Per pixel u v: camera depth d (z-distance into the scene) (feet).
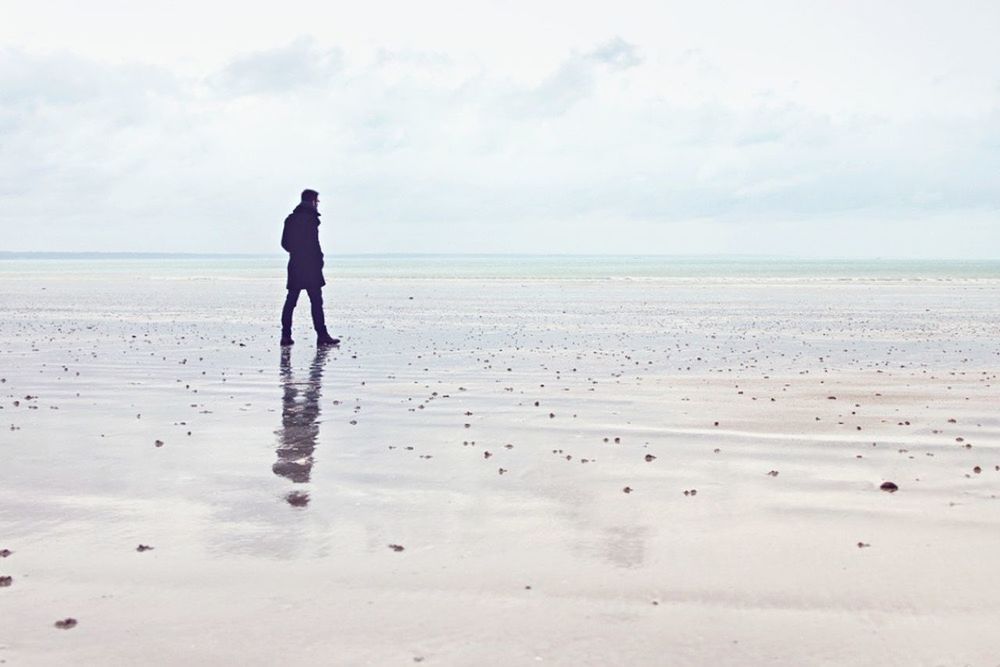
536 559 16.81
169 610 14.39
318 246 59.82
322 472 23.77
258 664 12.49
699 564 16.53
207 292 142.51
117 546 17.57
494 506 20.48
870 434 29.12
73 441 27.91
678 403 35.63
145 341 62.64
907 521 19.30
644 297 125.90
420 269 347.15
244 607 14.51
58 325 76.74
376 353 55.16
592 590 15.25
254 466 24.47
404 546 17.57
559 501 20.92
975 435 28.96
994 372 45.42
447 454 26.08
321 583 15.57
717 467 24.40
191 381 42.45
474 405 35.27
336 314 91.50
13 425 30.68
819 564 16.55
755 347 58.54
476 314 91.09
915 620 14.01
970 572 16.11
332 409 34.35
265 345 60.18
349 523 19.12
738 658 12.66
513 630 13.61
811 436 28.78
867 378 43.19
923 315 88.84
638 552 17.24
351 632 13.55
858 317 86.38
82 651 12.91
